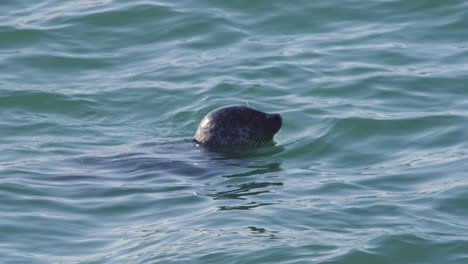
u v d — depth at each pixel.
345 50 67.81
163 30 71.69
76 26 72.38
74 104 62.19
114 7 74.56
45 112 61.38
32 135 58.12
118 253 42.91
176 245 43.31
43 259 42.47
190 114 60.97
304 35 70.44
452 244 43.22
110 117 60.97
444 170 51.59
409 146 55.28
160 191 49.78
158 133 59.03
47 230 45.31
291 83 63.72
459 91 61.78
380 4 73.50
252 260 41.66
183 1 75.31
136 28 72.12
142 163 53.75
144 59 68.38
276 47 68.75
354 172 52.19
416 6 72.81
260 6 73.75
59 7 75.62
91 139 57.81
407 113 59.06
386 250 42.69
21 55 68.81
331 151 55.28
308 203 47.75
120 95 63.31
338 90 62.59
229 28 71.44
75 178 51.56
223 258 41.88
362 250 42.50
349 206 47.31
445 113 58.78
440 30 69.88
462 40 68.50
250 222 45.41
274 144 56.53
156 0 75.50
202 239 43.78
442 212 46.69
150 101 62.56
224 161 54.16
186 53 68.69
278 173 52.22
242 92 62.75
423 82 63.03
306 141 56.38
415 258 42.28
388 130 57.06
